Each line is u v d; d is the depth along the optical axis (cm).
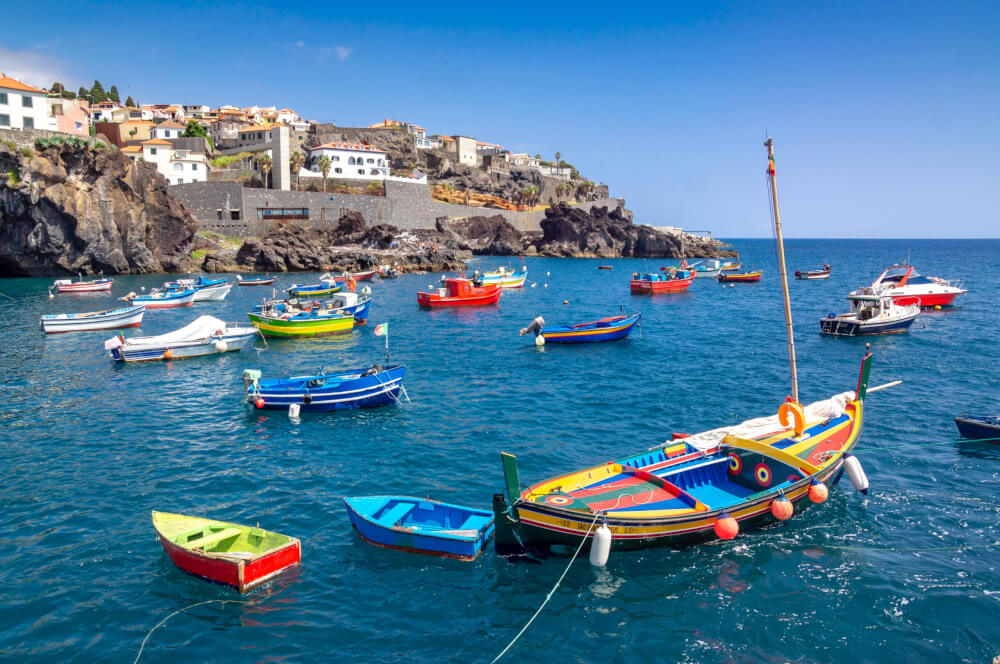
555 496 1644
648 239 15600
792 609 1387
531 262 13488
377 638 1284
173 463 2175
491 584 1470
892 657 1241
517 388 3222
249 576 1422
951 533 1695
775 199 2064
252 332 4266
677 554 1600
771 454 1762
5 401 2953
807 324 5478
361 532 1652
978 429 2333
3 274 8356
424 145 17138
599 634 1306
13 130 7512
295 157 12200
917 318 5569
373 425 2603
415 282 9044
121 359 3806
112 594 1412
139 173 8712
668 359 3978
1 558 1553
